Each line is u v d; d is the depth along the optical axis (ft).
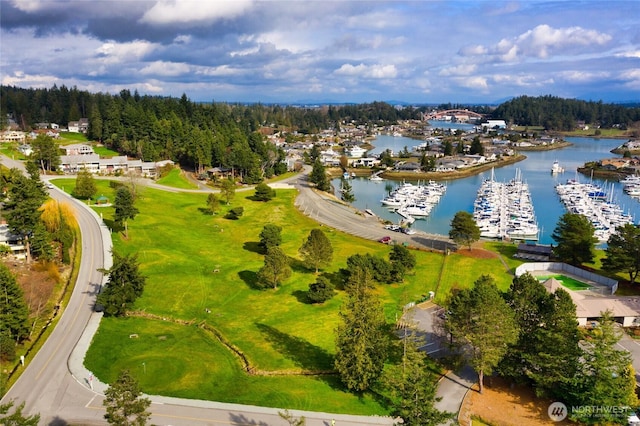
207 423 200.85
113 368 245.86
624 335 291.58
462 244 470.39
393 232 542.57
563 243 419.54
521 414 218.59
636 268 369.71
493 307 228.22
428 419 175.63
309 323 310.04
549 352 225.76
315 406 216.95
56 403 213.05
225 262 415.85
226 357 265.75
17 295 257.55
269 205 639.35
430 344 283.18
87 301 320.70
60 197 545.85
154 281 360.69
